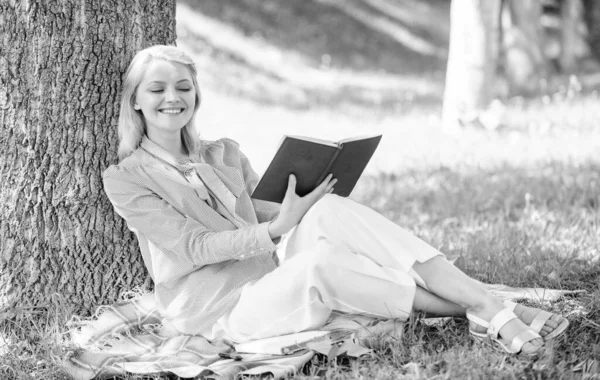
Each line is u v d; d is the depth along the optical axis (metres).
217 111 13.66
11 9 4.18
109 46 4.29
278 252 4.08
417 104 15.30
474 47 11.92
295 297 3.63
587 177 7.17
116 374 3.70
